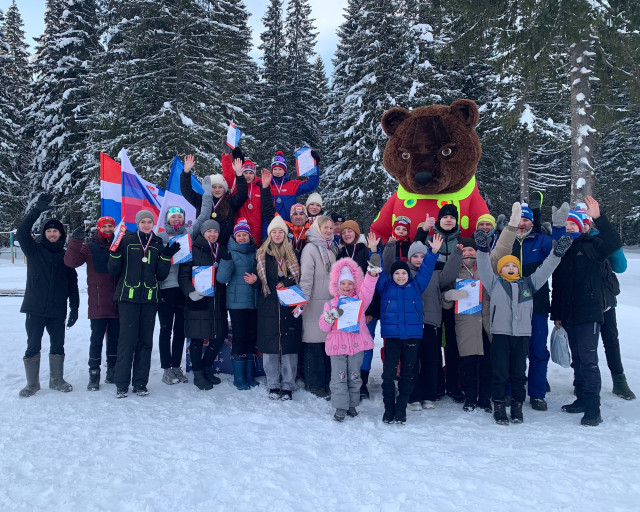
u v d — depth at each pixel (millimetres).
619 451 3555
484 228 5109
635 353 6926
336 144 25188
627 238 34812
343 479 3146
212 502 2824
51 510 2754
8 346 7426
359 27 22516
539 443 3775
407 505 2797
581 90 13688
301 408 4789
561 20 12188
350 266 4746
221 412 4539
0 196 27281
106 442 3746
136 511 2729
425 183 5441
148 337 5164
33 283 5148
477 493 2941
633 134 29938
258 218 6086
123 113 17500
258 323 5117
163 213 5789
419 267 4656
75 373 6090
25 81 33594
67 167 22828
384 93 21078
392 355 4492
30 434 3914
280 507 2768
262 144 28828
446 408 4953
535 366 4879
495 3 13234
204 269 5207
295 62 32719
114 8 18531
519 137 20766
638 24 11984
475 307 4656
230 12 20672
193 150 17188
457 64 22859
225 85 18688
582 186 13594
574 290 4531
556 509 2738
